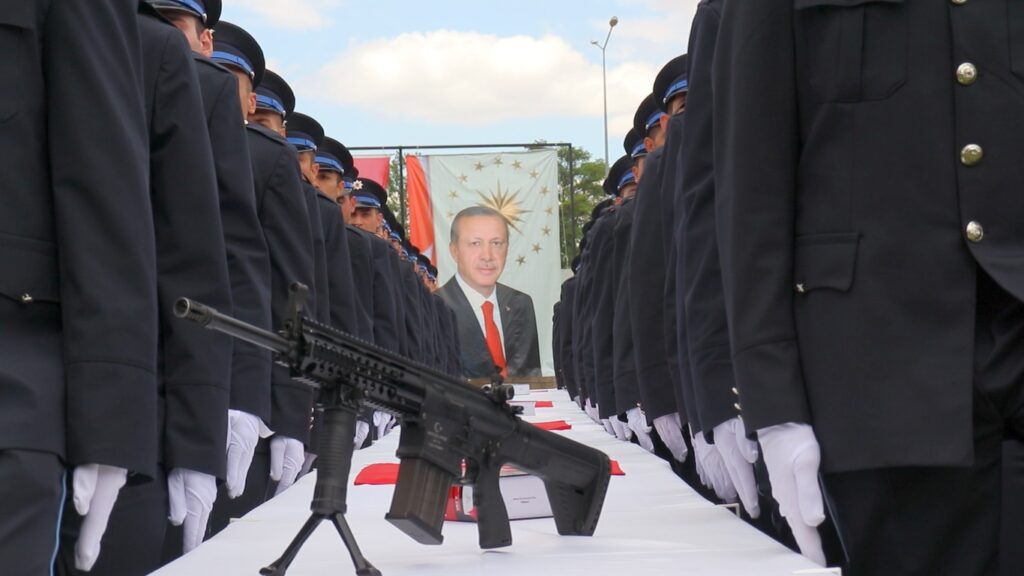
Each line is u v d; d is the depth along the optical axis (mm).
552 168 23656
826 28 2373
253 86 5594
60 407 2232
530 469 2709
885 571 2311
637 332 5633
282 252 4973
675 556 2484
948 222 2262
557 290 23562
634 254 5680
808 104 2389
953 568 2256
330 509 2199
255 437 4094
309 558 2588
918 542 2270
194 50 4254
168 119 3045
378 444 7301
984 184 2246
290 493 3988
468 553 2613
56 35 2402
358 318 7934
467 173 23578
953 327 2230
